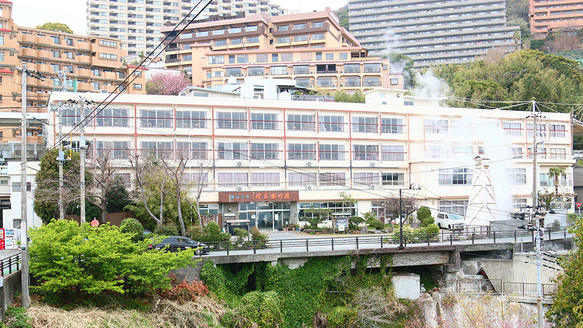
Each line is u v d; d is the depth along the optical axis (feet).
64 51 295.48
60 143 114.93
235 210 170.30
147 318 84.58
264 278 104.22
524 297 104.37
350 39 410.93
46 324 73.20
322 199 178.70
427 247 117.29
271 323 91.35
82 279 76.79
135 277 80.64
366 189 187.93
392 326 104.01
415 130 204.54
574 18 504.84
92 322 77.20
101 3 439.63
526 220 144.46
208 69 323.98
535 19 514.68
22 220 74.38
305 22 368.89
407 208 167.63
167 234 117.60
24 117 74.13
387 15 542.57
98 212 141.59
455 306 106.32
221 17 392.47
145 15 456.04
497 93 287.28
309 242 123.24
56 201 131.03
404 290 112.78
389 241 124.06
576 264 81.97
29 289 80.69
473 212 144.05
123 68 313.12
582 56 436.35
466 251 123.75
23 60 280.31
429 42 527.81
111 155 159.63
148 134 165.78
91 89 292.61
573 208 215.10
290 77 315.78
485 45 512.22
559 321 84.58
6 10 273.13
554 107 281.33
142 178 135.33
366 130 196.65
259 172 180.04
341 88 314.76
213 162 171.94
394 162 200.23
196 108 173.58
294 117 185.78
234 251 108.99
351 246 117.29
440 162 193.06
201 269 99.25
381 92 219.61
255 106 179.52
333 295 108.47
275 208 175.63
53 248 76.13
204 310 89.92
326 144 190.19
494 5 520.01
